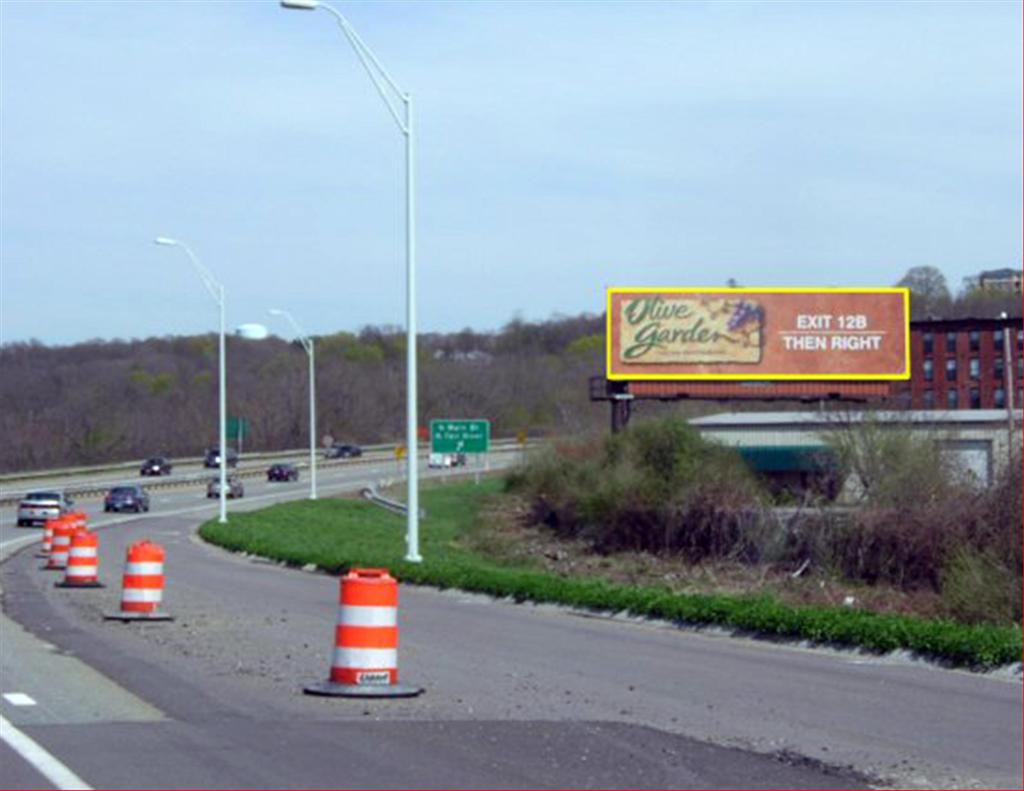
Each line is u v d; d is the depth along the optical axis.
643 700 16.84
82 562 33.69
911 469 46.31
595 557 56.34
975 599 30.45
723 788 11.66
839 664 20.70
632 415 73.00
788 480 62.78
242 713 15.02
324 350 177.62
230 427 117.06
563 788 11.48
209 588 35.22
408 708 15.62
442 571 36.22
